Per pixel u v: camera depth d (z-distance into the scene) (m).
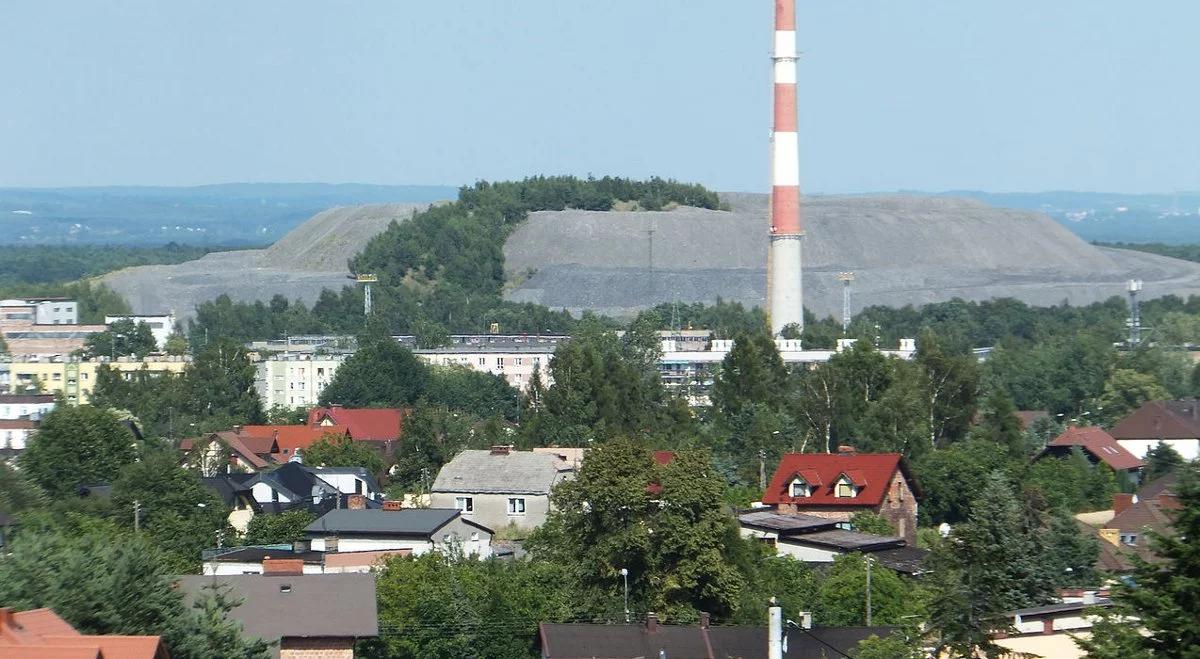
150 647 199.12
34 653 186.88
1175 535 196.62
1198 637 188.25
